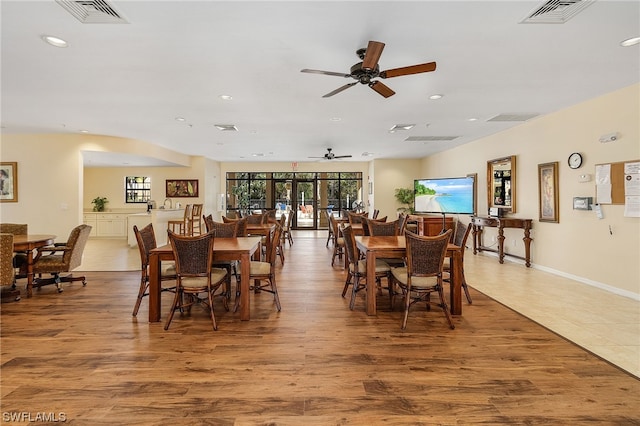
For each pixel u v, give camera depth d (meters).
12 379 2.19
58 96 4.15
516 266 5.82
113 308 3.63
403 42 2.79
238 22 2.46
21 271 4.24
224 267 3.93
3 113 4.95
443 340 2.80
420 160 10.85
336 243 6.00
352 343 2.75
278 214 12.10
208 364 2.39
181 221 8.52
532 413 1.85
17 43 2.77
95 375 2.24
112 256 6.91
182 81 3.66
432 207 7.27
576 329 3.03
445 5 2.26
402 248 3.40
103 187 10.32
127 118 5.27
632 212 3.92
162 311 3.53
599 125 4.33
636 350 2.61
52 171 6.40
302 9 2.29
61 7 2.25
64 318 3.32
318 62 3.19
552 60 3.17
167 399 1.98
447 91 4.07
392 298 3.70
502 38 2.73
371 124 5.84
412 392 2.05
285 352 2.58
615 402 1.95
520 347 2.67
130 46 2.83
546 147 5.30
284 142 7.59
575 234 4.77
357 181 12.16
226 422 1.78
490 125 5.97
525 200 5.85
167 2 2.20
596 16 2.40
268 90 3.98
